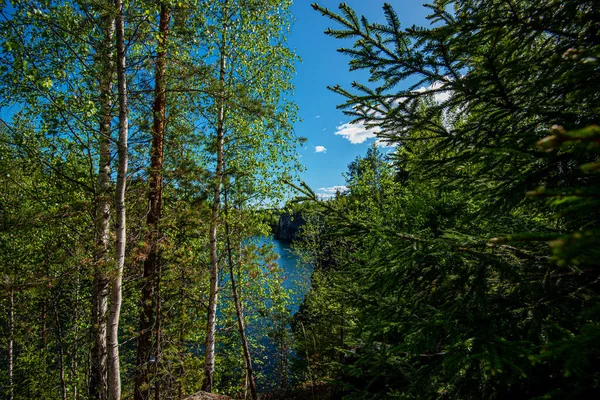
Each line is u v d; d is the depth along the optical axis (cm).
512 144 160
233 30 780
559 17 163
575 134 62
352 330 308
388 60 204
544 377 159
